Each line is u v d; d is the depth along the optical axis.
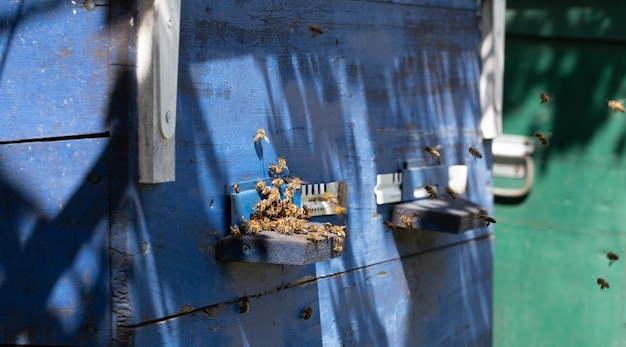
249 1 2.99
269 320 3.14
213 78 2.85
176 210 2.71
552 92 5.76
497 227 6.05
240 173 2.98
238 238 2.82
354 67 3.52
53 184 2.56
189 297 2.77
